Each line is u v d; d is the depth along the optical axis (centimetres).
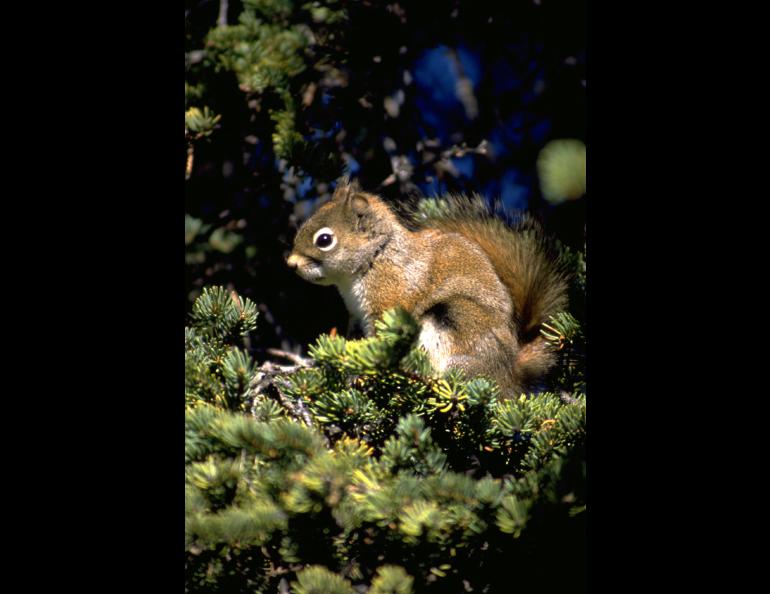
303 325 1409
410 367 743
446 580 650
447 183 1496
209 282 1408
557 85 1503
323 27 1355
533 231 1132
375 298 1127
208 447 652
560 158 715
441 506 620
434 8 1431
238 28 1267
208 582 662
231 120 1294
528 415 773
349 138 1459
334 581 604
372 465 664
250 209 1427
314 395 766
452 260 1103
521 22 1512
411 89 1549
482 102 1596
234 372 719
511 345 1059
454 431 795
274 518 627
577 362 991
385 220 1130
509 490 625
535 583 639
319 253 1128
